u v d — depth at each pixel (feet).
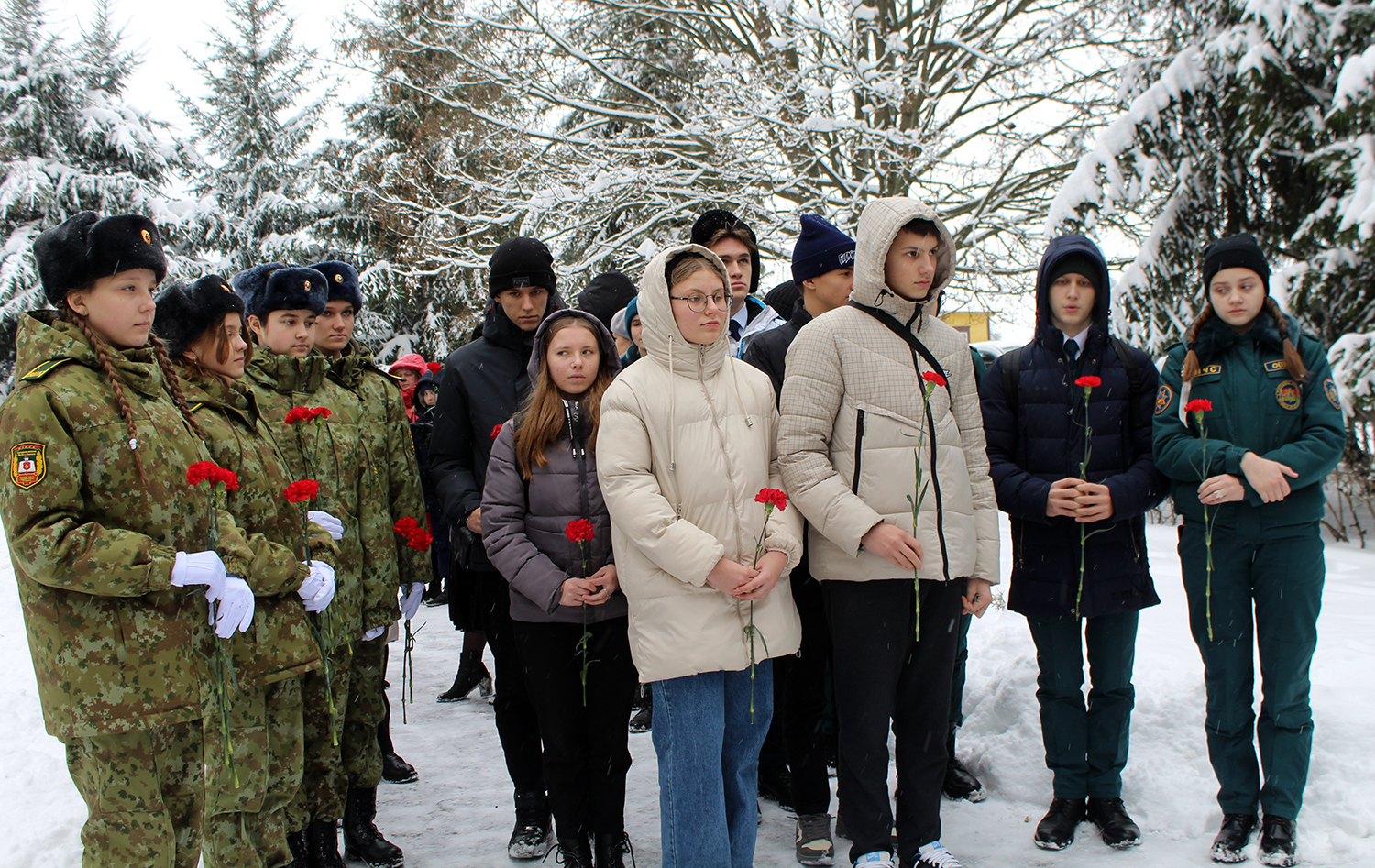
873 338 9.01
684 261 8.52
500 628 10.25
